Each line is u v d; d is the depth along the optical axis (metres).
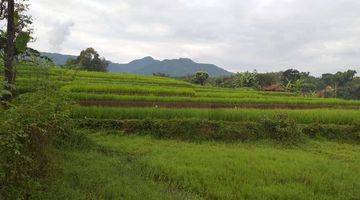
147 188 10.46
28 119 9.77
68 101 13.28
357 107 36.62
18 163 8.77
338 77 107.06
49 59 12.23
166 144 17.56
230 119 21.42
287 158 15.62
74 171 11.05
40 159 10.13
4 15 14.07
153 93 32.50
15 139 8.30
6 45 13.92
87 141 15.48
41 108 10.56
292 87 71.00
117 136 18.44
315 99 39.53
